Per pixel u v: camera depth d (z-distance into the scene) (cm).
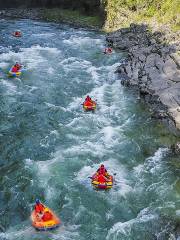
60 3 5519
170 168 2197
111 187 2028
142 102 2912
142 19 4441
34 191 2020
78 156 2291
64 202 1952
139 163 2253
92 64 3678
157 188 2048
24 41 4297
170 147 2361
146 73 3148
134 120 2689
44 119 2684
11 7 5669
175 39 3678
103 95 3044
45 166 2202
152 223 1820
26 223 1828
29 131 2542
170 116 2572
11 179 2109
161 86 2917
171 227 1789
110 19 4828
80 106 2864
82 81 3281
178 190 2036
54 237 1741
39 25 5019
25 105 2850
